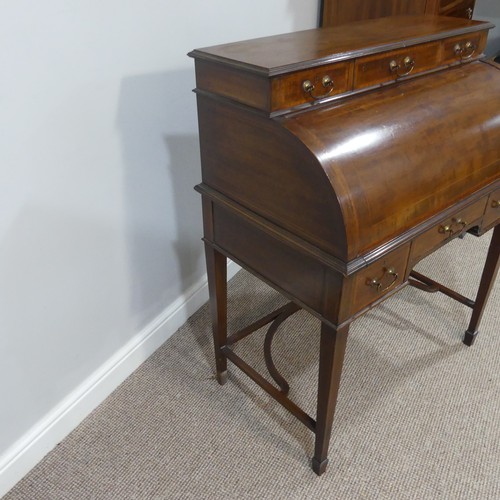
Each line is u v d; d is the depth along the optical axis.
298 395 1.45
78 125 1.08
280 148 0.87
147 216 1.39
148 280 1.49
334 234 0.84
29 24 0.91
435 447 1.29
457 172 1.00
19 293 1.07
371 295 0.97
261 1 1.55
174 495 1.18
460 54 1.15
